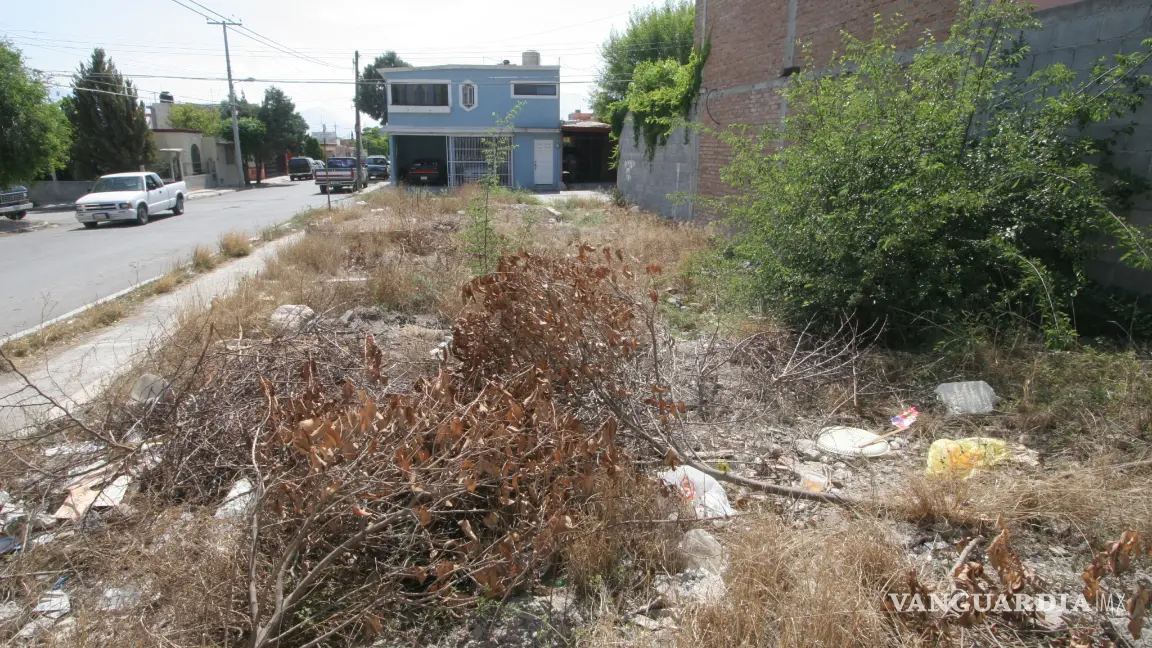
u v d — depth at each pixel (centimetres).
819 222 594
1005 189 562
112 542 325
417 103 3459
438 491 286
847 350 548
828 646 242
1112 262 587
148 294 937
